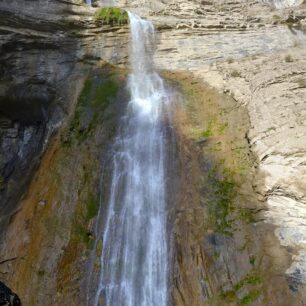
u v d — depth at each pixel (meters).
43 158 14.80
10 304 10.41
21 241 12.02
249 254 10.26
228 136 13.51
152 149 13.90
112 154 13.75
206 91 16.27
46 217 12.38
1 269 11.43
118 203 12.34
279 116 12.73
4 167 16.27
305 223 10.23
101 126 14.79
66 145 14.38
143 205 12.23
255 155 12.36
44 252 11.48
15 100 16.80
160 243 11.15
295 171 10.97
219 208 11.41
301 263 9.73
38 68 17.06
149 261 10.92
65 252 11.34
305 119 12.14
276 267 9.86
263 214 10.95
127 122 14.95
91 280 10.70
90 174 13.14
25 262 11.42
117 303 10.31
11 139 17.12
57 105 16.48
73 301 10.38
